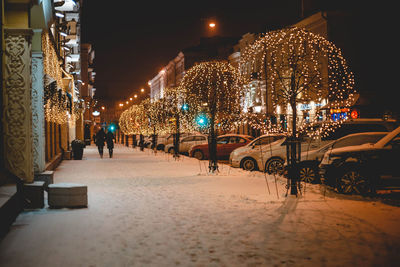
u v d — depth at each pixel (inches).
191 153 1083.9
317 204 370.3
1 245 239.3
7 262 208.4
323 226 284.0
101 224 293.6
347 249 229.9
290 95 456.4
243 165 739.4
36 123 458.6
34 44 452.8
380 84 1334.9
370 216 316.5
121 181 565.0
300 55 519.8
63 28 836.6
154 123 1413.6
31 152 407.5
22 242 245.9
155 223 296.4
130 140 3134.8
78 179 594.6
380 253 222.4
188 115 1175.6
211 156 671.8
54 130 844.0
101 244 240.8
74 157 1048.2
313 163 544.7
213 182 546.0
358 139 530.0
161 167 803.4
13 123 404.5
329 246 235.9
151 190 470.6
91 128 2979.8
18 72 404.5
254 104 1449.3
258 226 285.3
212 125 677.3
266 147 684.1
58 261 209.6
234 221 301.6
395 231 269.9
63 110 844.0
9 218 286.8
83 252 225.0
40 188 356.2
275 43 569.9
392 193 439.2
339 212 332.8
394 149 420.8
